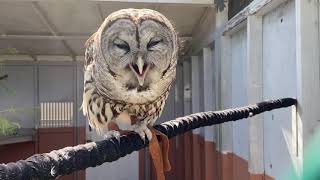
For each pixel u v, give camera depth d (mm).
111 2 7117
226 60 7312
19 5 7480
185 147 12781
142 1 7145
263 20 5547
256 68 5586
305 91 3873
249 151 5652
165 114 14219
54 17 8383
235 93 7020
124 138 2117
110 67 2100
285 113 4625
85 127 13547
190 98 12281
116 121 2436
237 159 6906
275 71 5047
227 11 7305
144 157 14461
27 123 13391
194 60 11203
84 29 9602
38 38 10312
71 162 1712
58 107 13508
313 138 3840
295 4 4141
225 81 7316
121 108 2324
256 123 5527
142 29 2055
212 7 7660
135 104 2271
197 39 10031
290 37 4516
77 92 13578
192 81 11227
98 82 2252
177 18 8828
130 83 2141
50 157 1618
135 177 14414
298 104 3957
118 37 2070
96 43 2172
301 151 3900
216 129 8328
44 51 12633
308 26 3887
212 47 8922
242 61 6488
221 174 7543
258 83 5590
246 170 6195
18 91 13320
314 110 3867
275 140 5016
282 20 4781
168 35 2129
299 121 3945
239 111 3207
